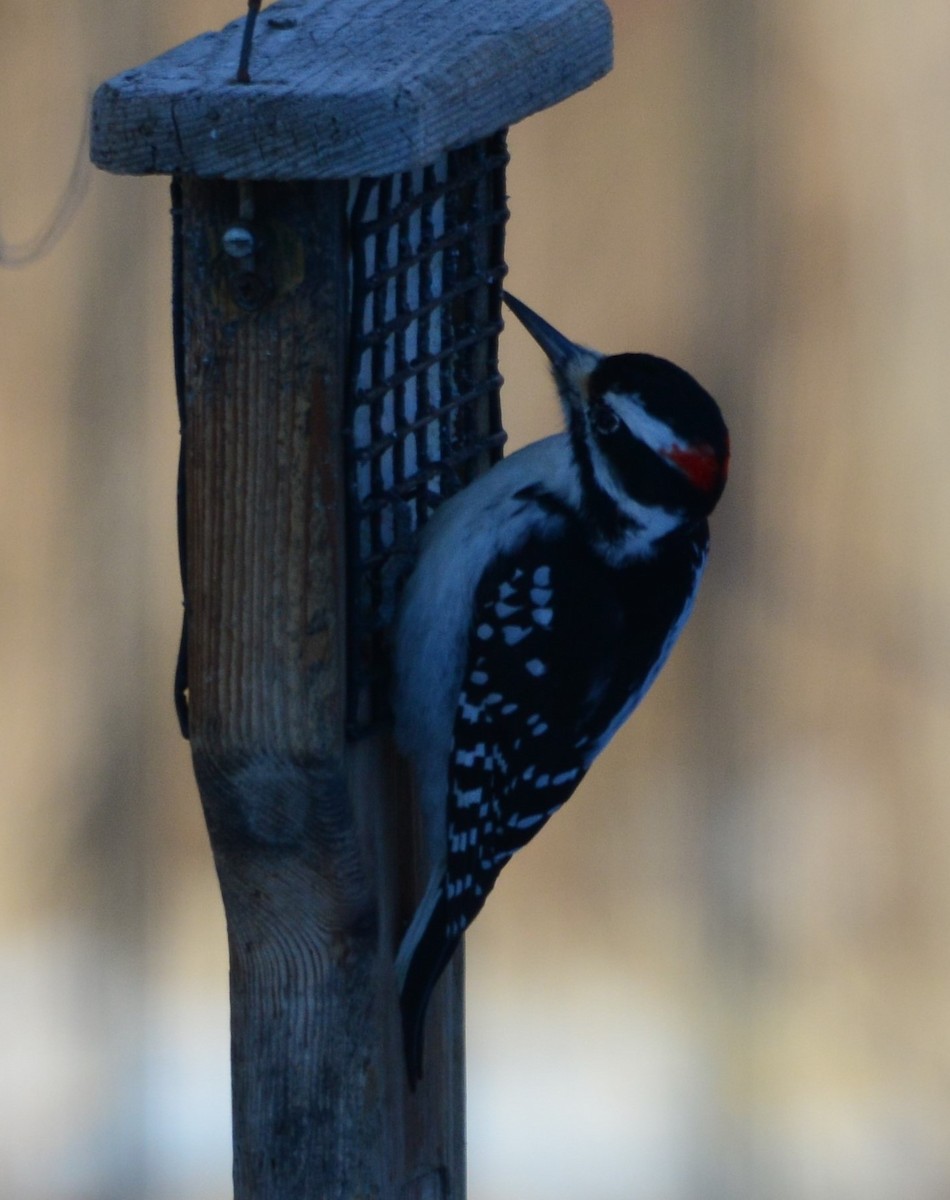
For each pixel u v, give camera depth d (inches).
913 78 569.0
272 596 224.7
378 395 240.4
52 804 528.4
